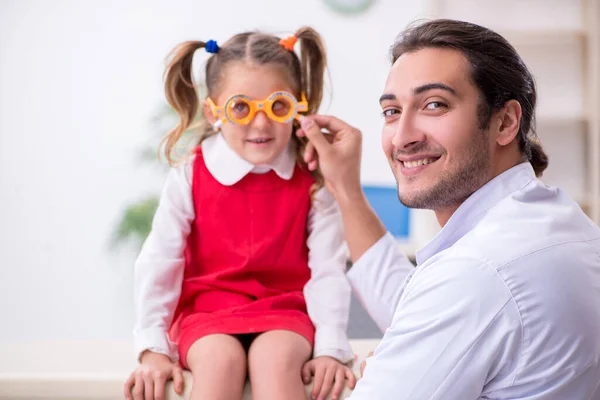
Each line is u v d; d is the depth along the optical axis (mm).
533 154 1185
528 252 932
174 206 1438
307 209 1472
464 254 947
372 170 6617
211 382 1175
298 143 1502
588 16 3424
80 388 1288
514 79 1051
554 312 912
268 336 1271
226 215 1444
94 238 6543
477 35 1047
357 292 1395
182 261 1409
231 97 1389
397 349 964
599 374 964
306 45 1512
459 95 1029
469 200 1062
